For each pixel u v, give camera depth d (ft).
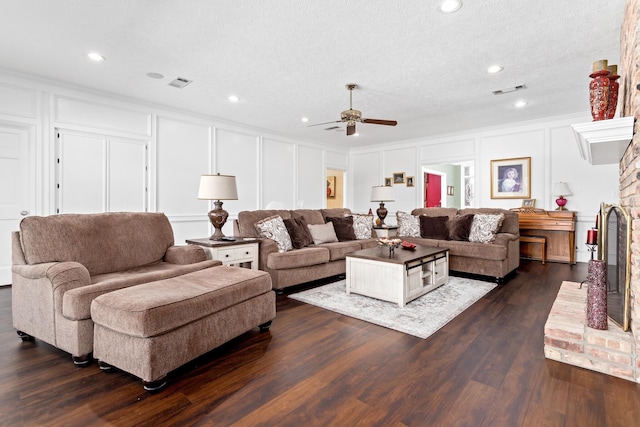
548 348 6.62
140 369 5.44
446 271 12.79
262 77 12.19
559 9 7.77
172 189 16.72
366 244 14.87
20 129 12.46
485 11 7.89
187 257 9.60
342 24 8.55
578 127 6.10
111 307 5.73
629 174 6.30
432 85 12.89
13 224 12.41
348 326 8.47
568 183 17.49
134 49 10.03
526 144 18.71
